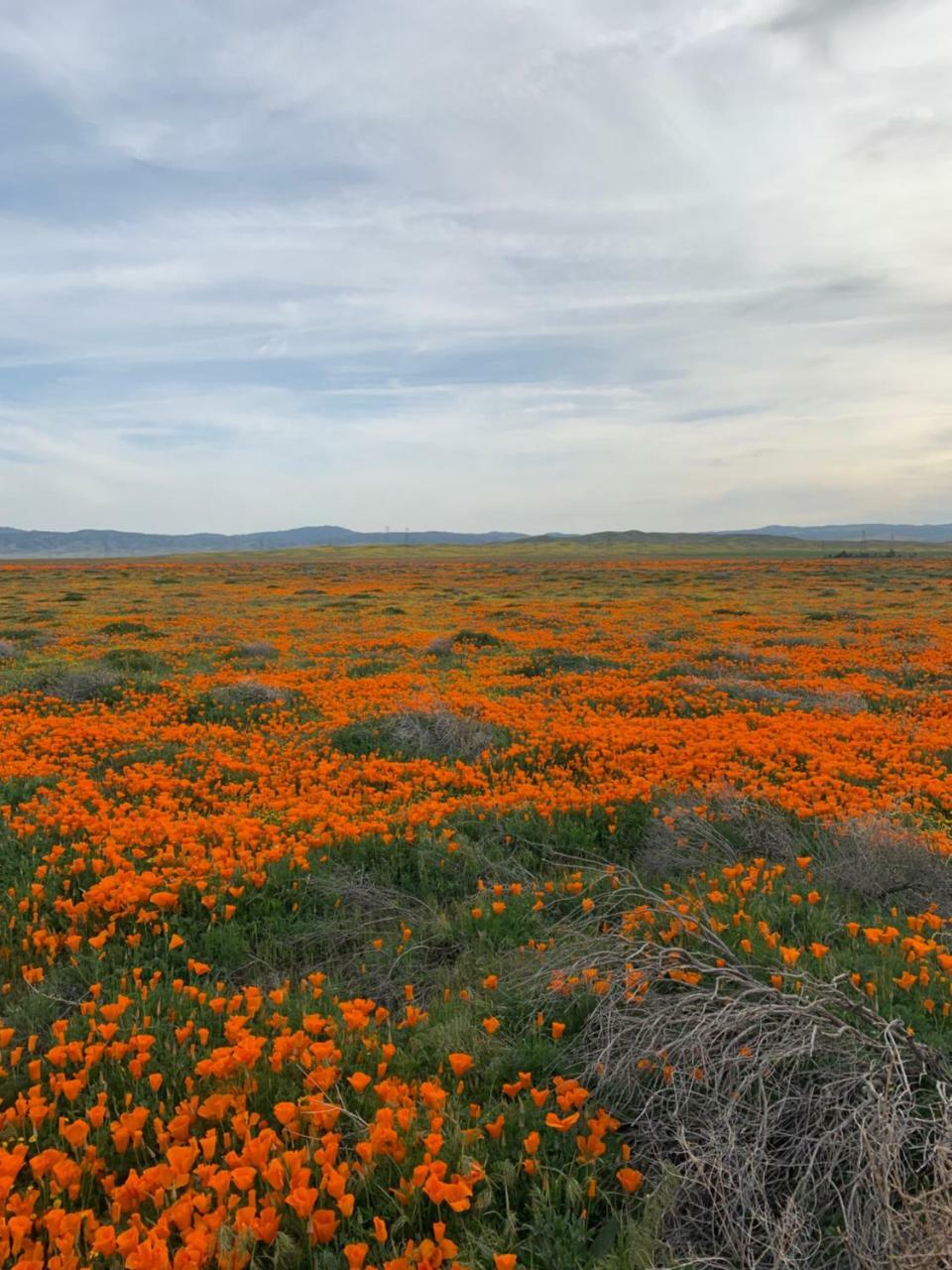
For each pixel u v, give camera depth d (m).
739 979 4.08
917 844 6.59
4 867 6.77
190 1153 3.07
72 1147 3.35
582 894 6.14
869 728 12.02
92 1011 4.34
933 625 29.31
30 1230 2.96
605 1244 2.98
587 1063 3.96
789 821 7.82
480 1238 2.95
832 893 6.18
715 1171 3.18
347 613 35.78
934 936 5.24
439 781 9.49
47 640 23.50
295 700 15.16
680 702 14.73
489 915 5.85
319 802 8.44
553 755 10.81
